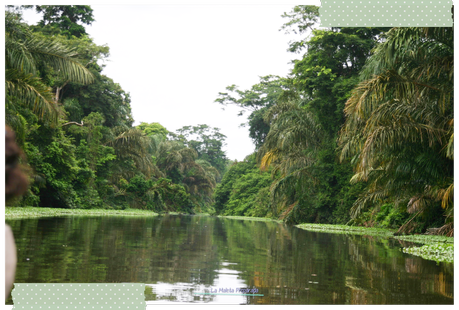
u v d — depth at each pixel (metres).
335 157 24.56
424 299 3.95
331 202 25.17
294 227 22.39
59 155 25.75
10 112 13.84
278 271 5.50
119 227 13.34
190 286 4.26
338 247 9.55
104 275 4.61
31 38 14.16
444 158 12.12
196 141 87.12
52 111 13.59
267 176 50.34
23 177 1.27
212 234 12.72
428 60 12.06
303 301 3.75
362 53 25.48
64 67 14.45
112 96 41.00
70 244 7.49
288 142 26.22
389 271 5.76
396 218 18.62
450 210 12.71
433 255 8.34
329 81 24.31
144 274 4.83
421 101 12.11
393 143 11.86
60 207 27.36
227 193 58.69
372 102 11.88
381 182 14.14
